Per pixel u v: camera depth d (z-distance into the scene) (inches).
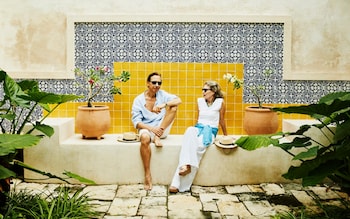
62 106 217.0
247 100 216.5
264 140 148.8
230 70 215.8
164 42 215.2
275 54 215.0
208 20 212.4
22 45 216.1
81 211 141.2
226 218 144.8
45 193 172.2
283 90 216.4
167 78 216.2
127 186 186.7
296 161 189.6
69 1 214.4
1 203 140.2
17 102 144.4
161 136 200.5
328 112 133.3
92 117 194.9
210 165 189.0
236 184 190.1
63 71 216.5
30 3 214.7
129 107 217.0
